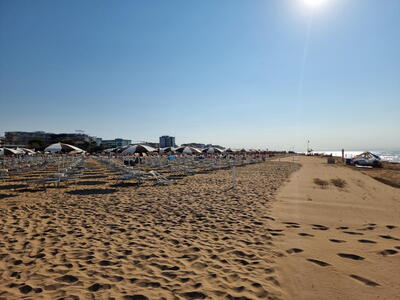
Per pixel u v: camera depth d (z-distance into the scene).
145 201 6.89
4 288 2.60
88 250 3.59
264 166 22.58
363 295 2.50
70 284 2.68
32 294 2.49
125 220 5.08
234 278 2.83
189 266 3.13
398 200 7.46
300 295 2.50
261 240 4.02
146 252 3.54
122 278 2.82
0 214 5.48
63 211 5.77
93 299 2.41
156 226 4.71
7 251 3.52
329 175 14.72
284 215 5.52
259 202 6.79
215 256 3.42
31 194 7.95
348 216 5.52
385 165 27.62
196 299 2.43
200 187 9.40
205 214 5.57
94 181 11.12
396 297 2.46
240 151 30.09
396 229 4.65
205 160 25.58
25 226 4.65
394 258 3.36
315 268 3.07
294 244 3.85
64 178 9.92
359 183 11.54
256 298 2.45
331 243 3.91
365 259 3.33
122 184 10.23
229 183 10.56
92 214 5.52
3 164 18.88
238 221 5.05
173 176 13.34
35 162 24.75
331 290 2.59
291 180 11.79
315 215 5.56
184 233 4.34
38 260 3.25
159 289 2.60
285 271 3.00
